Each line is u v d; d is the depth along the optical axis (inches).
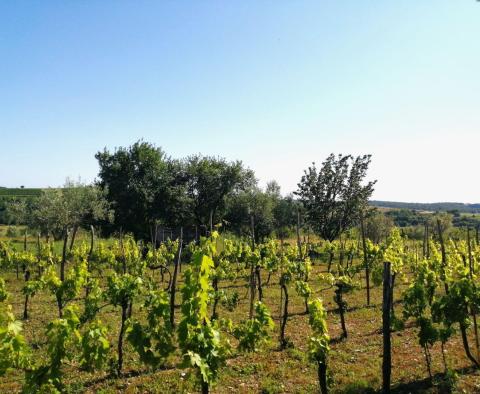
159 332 284.2
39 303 647.1
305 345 444.1
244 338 343.9
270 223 1846.7
